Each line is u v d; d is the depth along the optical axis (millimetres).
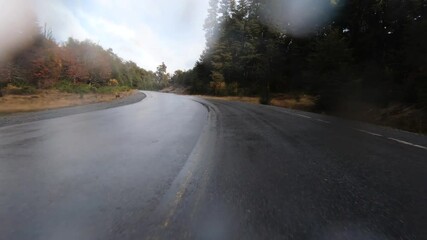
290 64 51656
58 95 43219
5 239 3055
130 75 152875
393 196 4191
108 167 5812
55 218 3527
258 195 4230
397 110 20609
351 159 6379
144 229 3215
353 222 3381
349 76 26766
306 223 3352
